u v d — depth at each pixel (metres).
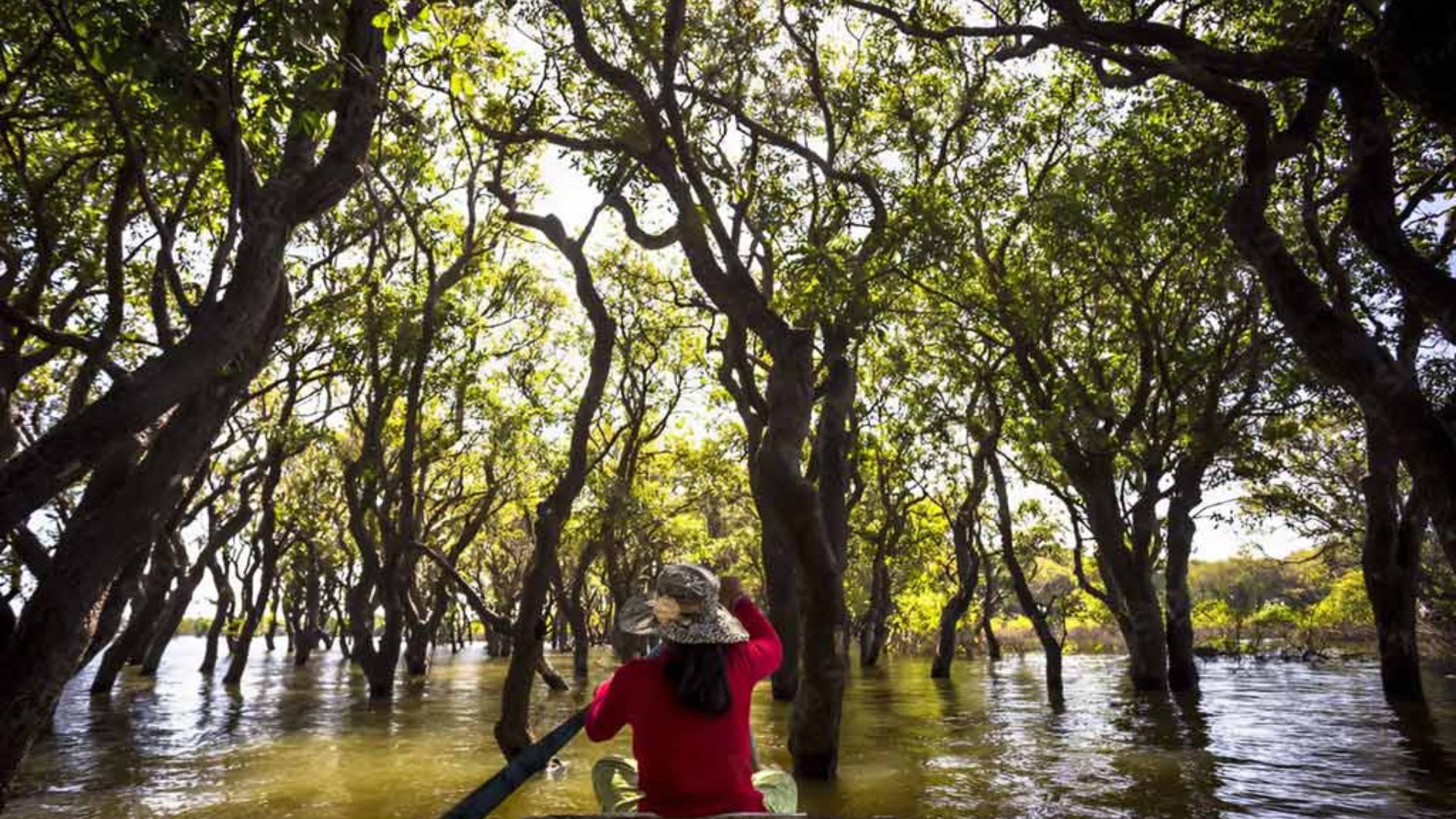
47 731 15.16
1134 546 21.09
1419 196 14.76
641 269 28.53
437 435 28.86
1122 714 17.16
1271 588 53.84
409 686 27.38
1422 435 7.68
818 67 17.38
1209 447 19.45
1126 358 21.30
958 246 13.43
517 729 10.30
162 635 33.44
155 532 8.34
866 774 10.71
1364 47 8.83
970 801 9.22
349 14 8.59
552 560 10.54
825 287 10.96
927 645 49.66
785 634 20.22
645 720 3.11
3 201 14.24
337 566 46.56
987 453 22.02
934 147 20.17
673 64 10.70
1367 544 18.31
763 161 16.97
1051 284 17.78
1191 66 9.27
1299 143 9.28
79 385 13.91
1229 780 10.26
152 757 13.08
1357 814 8.47
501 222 22.30
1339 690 21.11
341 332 22.25
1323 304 8.35
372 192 15.16
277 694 24.53
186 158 10.32
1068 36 9.80
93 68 7.20
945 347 21.89
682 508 38.19
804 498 9.78
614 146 11.23
